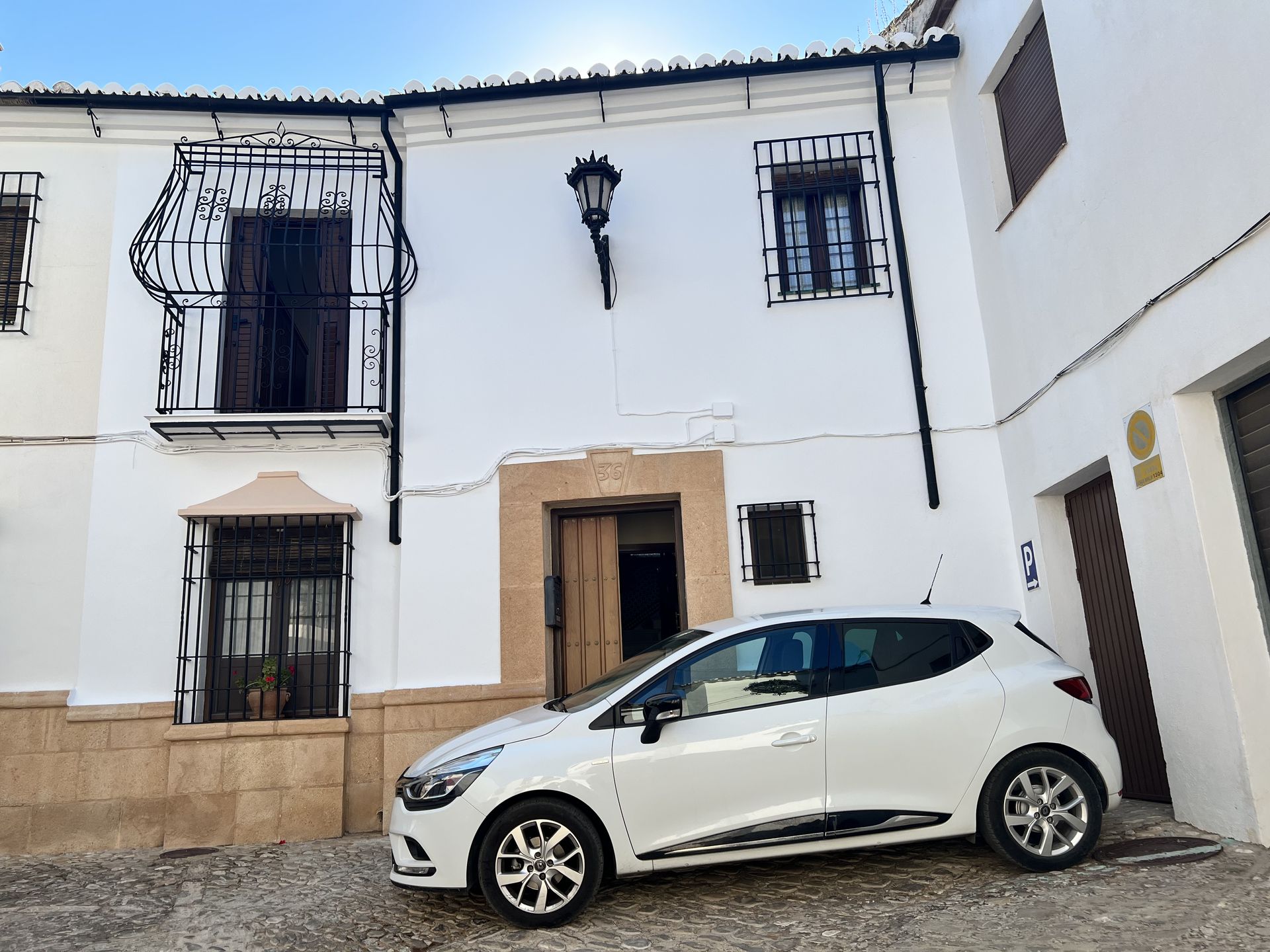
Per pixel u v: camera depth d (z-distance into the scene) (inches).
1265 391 194.9
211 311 310.2
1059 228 255.3
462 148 324.8
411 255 313.6
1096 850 200.7
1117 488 232.4
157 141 320.2
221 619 296.5
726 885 199.3
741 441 302.8
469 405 306.7
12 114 311.9
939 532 295.3
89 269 311.9
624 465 301.6
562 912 180.5
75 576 292.0
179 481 300.5
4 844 272.5
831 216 322.3
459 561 295.7
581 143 325.4
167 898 217.9
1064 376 255.3
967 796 190.5
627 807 185.6
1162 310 210.2
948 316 311.1
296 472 303.1
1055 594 271.1
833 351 308.8
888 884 192.5
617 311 312.5
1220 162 187.8
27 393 301.7
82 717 280.2
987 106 301.7
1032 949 153.8
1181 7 197.3
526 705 284.4
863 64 317.4
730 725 190.9
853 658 199.6
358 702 288.7
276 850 263.3
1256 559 199.8
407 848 188.2
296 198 320.2
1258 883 171.8
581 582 306.7
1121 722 254.7
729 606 290.4
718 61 314.5
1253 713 193.5
